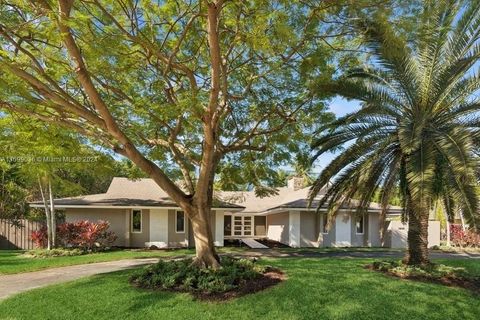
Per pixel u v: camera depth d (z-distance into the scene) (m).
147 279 11.16
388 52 10.90
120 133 10.17
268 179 17.78
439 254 21.73
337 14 9.51
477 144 11.27
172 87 12.23
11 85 8.40
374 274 12.17
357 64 12.87
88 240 21.30
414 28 9.14
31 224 25.53
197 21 11.28
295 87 13.80
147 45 10.15
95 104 9.38
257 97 14.31
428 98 12.53
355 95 12.44
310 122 14.04
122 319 8.39
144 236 24.81
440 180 11.13
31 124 11.08
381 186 13.17
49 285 11.66
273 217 32.25
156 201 24.47
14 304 9.50
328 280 11.16
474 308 9.54
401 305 9.36
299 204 25.78
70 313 8.77
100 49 9.20
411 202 12.15
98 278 12.29
